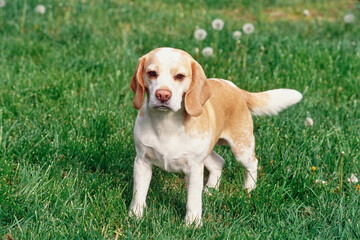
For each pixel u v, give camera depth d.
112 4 9.98
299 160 4.33
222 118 3.80
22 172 4.02
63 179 3.97
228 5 10.66
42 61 6.66
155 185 4.20
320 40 8.03
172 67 3.22
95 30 8.26
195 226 3.54
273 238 3.48
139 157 3.58
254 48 7.32
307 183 4.11
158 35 8.02
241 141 4.05
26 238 3.26
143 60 3.34
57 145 4.54
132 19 8.95
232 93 3.97
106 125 4.93
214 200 3.94
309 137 4.88
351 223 3.59
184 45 7.36
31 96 5.61
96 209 3.58
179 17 9.26
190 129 3.39
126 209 3.81
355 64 6.65
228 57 6.99
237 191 4.00
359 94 6.07
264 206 3.86
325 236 3.51
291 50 7.13
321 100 5.91
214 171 4.33
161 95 3.13
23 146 4.46
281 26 9.05
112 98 5.66
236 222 3.68
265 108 4.29
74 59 6.64
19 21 8.37
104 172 4.39
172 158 3.43
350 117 5.43
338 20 9.62
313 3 11.10
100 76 6.31
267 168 4.43
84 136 4.80
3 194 3.67
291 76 6.37
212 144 3.61
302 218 3.78
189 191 3.52
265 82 6.16
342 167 4.16
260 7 10.46
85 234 3.34
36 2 9.31
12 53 6.97
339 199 3.92
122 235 3.43
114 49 7.22
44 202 3.69
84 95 5.69
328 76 6.43
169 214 3.71
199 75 3.35
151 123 3.41
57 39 7.65
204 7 10.44
